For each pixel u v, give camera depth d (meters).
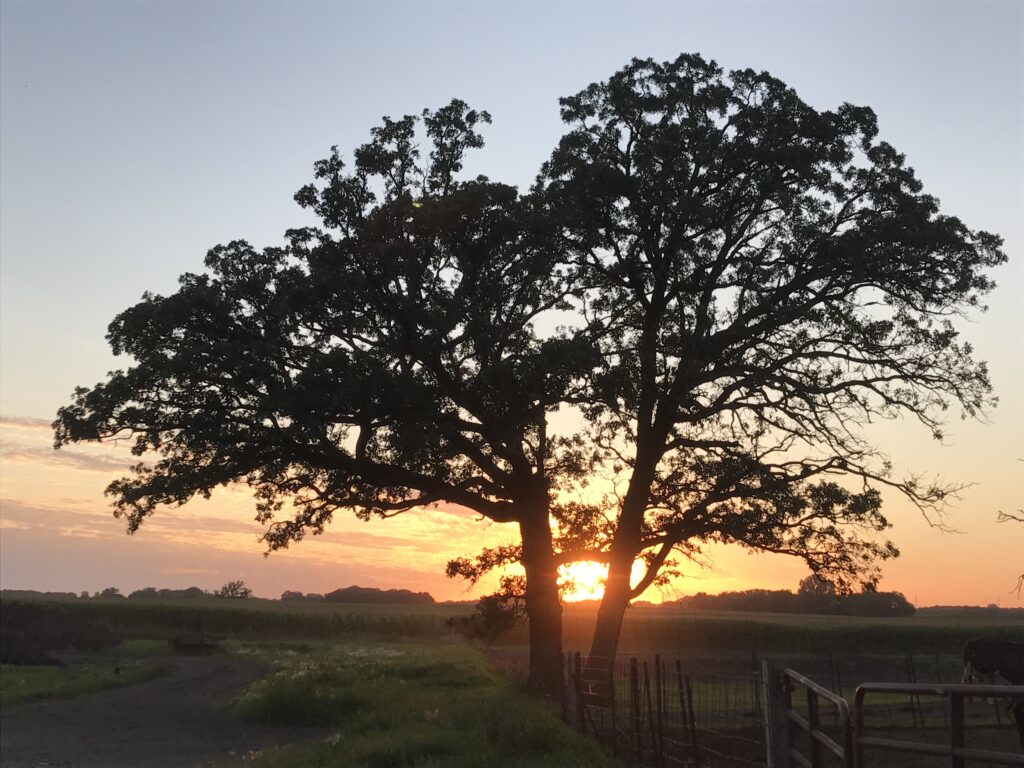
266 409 22.62
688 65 26.41
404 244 23.34
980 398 25.28
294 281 23.28
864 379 25.66
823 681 45.19
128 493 23.95
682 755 12.92
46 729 21.86
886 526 24.73
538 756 13.83
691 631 73.06
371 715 20.41
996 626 74.06
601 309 27.28
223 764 15.68
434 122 25.05
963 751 6.27
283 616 89.19
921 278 25.22
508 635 72.00
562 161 25.80
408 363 24.27
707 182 26.11
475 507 26.72
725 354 25.53
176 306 22.81
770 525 25.36
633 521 26.50
